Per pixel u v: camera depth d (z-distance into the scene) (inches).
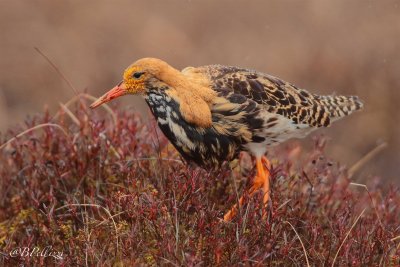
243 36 810.8
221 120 363.9
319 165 417.4
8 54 771.4
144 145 402.9
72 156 389.7
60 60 768.3
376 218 382.0
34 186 383.9
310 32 805.2
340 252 331.6
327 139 479.2
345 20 810.8
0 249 348.8
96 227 341.4
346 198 375.6
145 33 803.4
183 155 374.9
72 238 335.6
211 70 377.7
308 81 771.4
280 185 380.5
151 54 789.9
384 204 395.2
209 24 824.3
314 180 398.3
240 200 359.3
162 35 801.6
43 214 364.5
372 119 716.7
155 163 390.3
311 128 406.9
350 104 429.1
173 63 786.8
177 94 356.5
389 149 701.3
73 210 347.3
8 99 745.0
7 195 396.5
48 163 391.2
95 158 387.5
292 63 776.3
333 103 419.2
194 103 356.2
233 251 319.6
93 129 395.9
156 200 341.7
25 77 759.1
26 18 804.0
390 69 756.0
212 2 841.5
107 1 829.2
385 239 342.3
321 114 405.7
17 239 366.0
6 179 399.2
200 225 322.7
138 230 329.4
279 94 383.9
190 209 342.0
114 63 780.6
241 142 374.0
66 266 323.3
